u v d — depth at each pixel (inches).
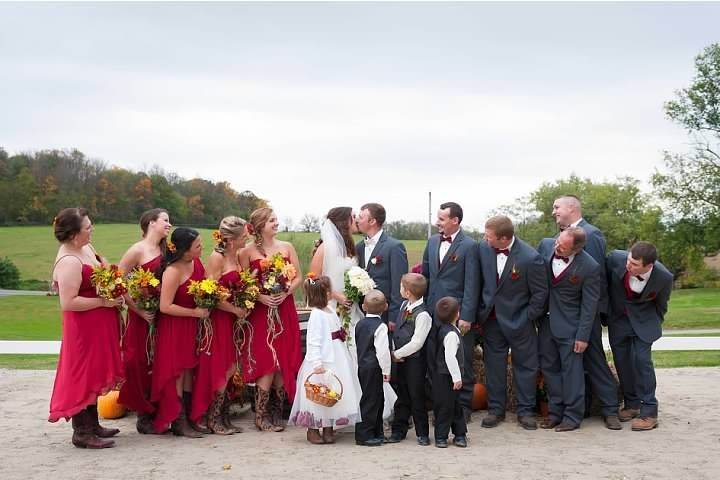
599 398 266.5
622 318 271.4
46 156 2800.2
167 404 247.4
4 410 307.0
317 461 214.8
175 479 195.8
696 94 1222.9
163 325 247.9
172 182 2839.6
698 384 354.9
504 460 215.2
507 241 264.4
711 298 1411.2
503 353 272.7
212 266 257.6
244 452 226.4
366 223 283.9
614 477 196.2
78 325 229.1
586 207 2054.6
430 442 240.5
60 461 215.9
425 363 239.0
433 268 281.7
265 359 256.1
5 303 1349.7
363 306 245.6
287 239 1145.4
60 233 229.8
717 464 209.0
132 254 250.8
